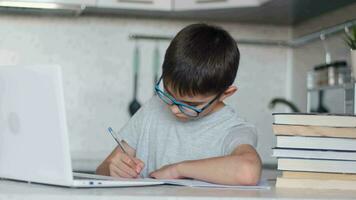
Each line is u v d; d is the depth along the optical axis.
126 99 2.86
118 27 2.86
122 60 2.86
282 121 1.27
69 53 2.81
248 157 1.30
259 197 1.01
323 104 2.39
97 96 2.83
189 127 1.67
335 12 2.53
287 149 1.27
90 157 2.54
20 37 2.76
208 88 1.37
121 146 1.55
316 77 2.55
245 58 2.98
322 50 2.61
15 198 0.95
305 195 1.08
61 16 2.80
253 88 2.99
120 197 0.95
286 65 3.01
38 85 1.03
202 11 2.66
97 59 2.84
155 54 2.89
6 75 1.12
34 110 1.06
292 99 2.98
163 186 1.16
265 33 3.01
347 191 1.21
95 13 2.82
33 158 1.10
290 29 3.03
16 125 1.12
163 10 2.64
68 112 2.80
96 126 2.82
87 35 2.83
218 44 1.40
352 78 2.02
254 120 2.98
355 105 1.96
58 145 1.03
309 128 1.27
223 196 0.99
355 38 1.91
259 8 2.54
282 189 1.20
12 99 1.12
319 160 1.27
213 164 1.29
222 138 1.60
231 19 2.91
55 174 1.05
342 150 1.27
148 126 1.76
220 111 1.65
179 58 1.36
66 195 0.95
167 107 1.74
